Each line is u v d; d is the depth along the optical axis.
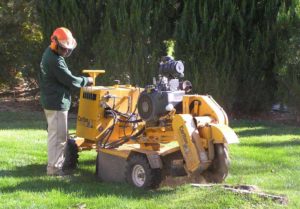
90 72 9.21
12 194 7.59
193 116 7.81
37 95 18.80
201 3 15.01
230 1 14.94
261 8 15.13
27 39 17.88
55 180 8.43
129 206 6.97
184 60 15.15
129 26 15.27
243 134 13.09
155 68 15.38
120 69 15.46
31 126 14.30
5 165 9.44
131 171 8.04
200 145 7.55
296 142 11.86
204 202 6.83
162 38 15.65
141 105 8.14
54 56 8.54
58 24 15.89
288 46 14.66
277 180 8.61
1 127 14.09
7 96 19.27
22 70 17.31
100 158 8.67
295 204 6.84
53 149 8.80
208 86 15.09
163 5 15.49
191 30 15.07
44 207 7.02
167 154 7.84
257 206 6.59
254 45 15.07
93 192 7.71
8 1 17.81
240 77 15.33
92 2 15.74
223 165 7.69
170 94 7.96
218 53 15.04
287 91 14.88
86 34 15.86
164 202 7.09
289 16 14.70
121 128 9.05
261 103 15.77
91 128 9.03
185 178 8.20
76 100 16.31
